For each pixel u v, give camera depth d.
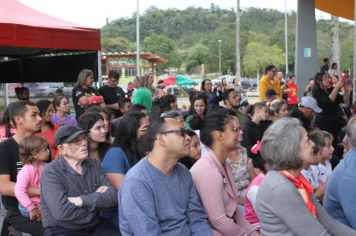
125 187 2.96
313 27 11.76
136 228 2.86
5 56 10.52
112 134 4.80
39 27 7.16
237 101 7.84
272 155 2.75
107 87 8.91
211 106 7.09
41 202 3.63
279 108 6.62
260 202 2.72
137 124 4.01
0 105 11.37
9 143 4.21
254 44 82.19
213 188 3.24
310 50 11.79
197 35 112.75
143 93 9.30
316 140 4.34
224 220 3.24
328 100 7.94
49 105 5.36
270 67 10.45
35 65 10.86
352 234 2.91
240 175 4.66
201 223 3.14
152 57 35.03
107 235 3.65
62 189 3.56
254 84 53.00
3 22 6.83
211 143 3.38
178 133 3.00
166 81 33.38
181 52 101.31
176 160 3.06
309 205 2.74
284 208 2.59
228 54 89.31
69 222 3.53
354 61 7.72
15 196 4.02
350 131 3.13
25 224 4.01
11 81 11.31
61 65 10.29
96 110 4.75
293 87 12.74
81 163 3.77
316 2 13.54
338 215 3.13
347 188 2.97
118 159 3.95
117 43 80.44
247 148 5.57
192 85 41.88
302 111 7.29
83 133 3.65
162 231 2.98
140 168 3.01
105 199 3.60
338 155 6.88
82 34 7.71
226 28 93.81
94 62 9.59
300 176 2.83
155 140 3.03
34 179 3.97
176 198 3.05
